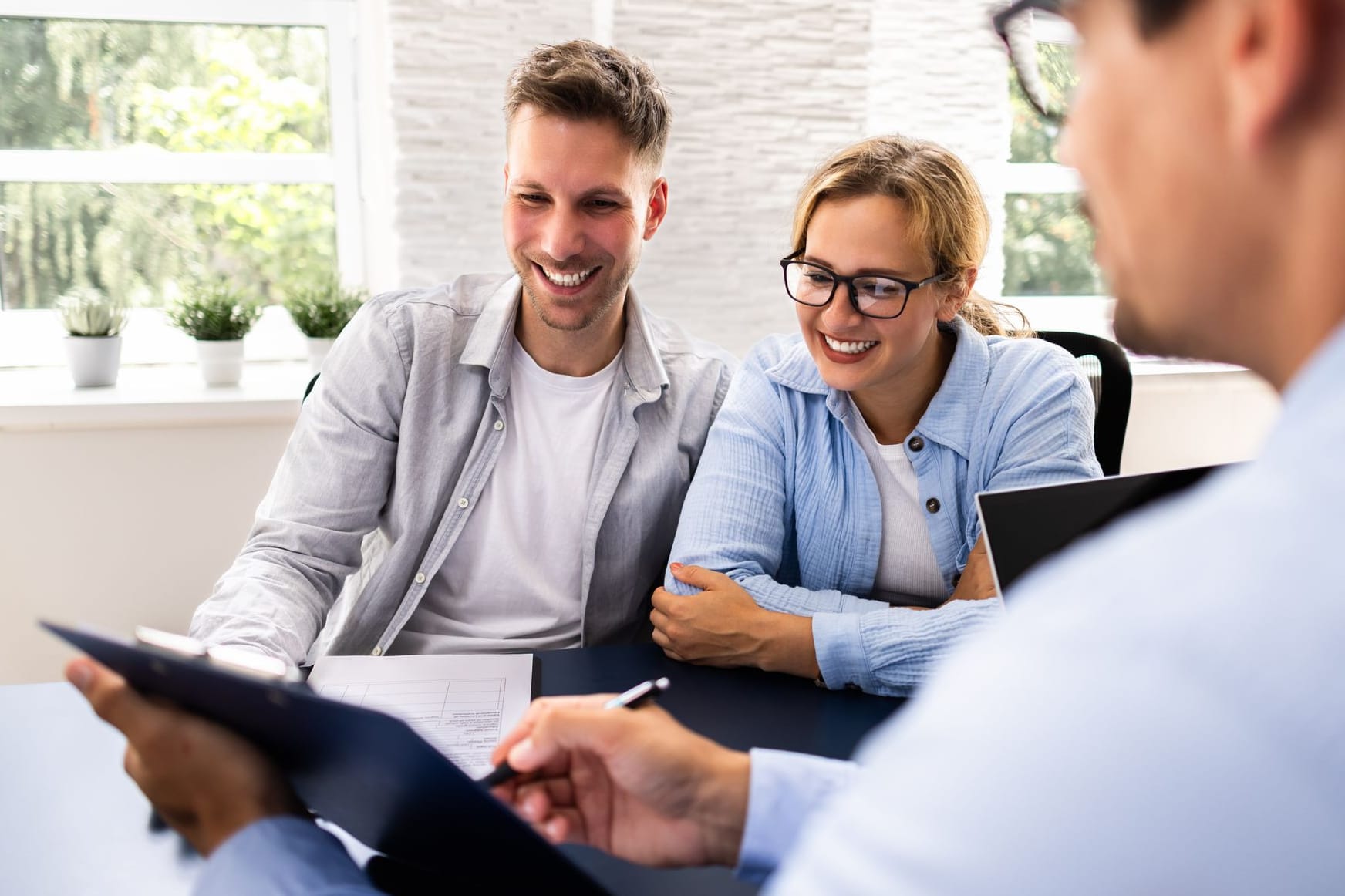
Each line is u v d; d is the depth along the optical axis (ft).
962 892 0.89
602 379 5.23
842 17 8.37
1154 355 1.22
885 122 8.70
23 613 7.32
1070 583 1.01
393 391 5.03
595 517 5.10
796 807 2.30
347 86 8.28
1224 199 1.04
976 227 4.56
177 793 2.13
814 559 4.92
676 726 2.39
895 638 3.92
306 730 1.93
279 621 4.25
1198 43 1.02
